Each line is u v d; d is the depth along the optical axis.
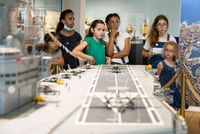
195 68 5.96
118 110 1.82
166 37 5.16
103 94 2.32
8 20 2.06
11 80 1.70
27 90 1.97
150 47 5.16
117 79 3.29
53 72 3.95
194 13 6.00
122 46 5.86
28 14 2.62
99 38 5.16
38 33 2.58
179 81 3.71
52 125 1.51
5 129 1.45
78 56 4.95
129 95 2.27
